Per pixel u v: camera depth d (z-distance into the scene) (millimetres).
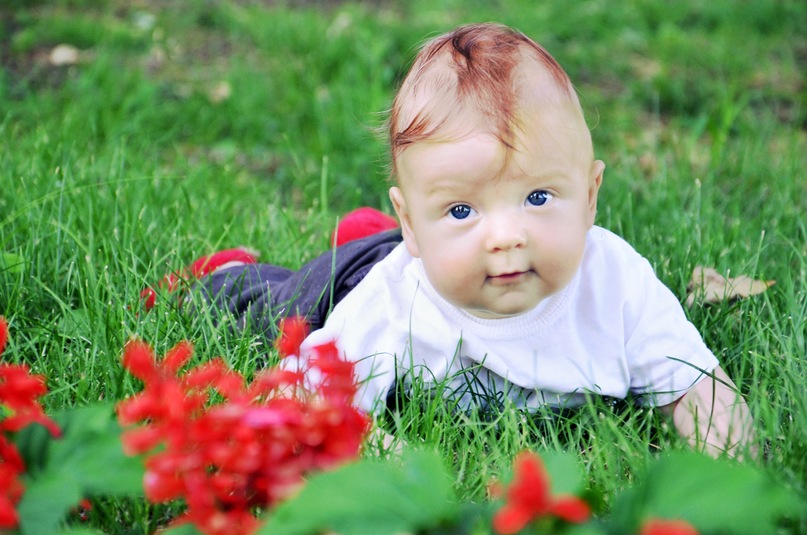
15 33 5156
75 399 2090
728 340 2344
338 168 3932
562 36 5734
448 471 1835
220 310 2463
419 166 1921
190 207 3084
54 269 2648
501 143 1845
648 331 2168
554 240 1899
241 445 1416
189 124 4305
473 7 6191
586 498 1431
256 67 4953
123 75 4531
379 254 2482
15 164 3303
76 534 1412
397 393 2150
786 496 1325
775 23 5844
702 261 2754
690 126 4453
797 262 2846
